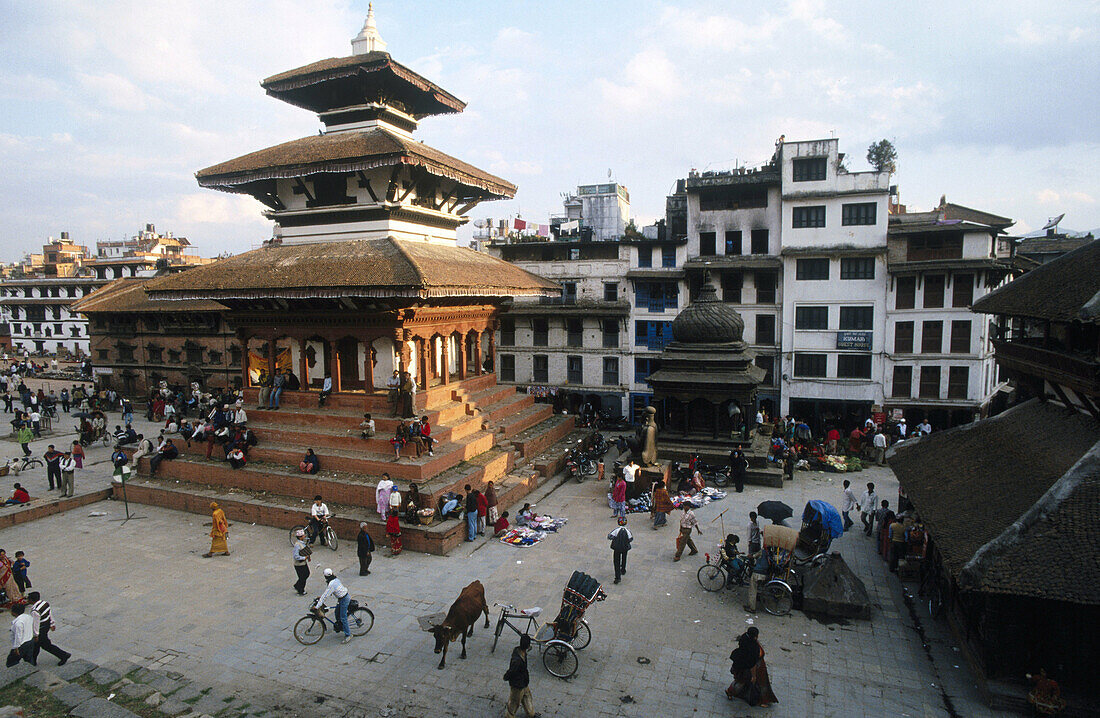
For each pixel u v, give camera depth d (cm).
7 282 8594
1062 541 1218
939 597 1680
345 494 2400
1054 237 5009
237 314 3008
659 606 1761
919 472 1952
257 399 3053
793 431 3534
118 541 2269
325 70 2939
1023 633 1312
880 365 3884
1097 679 1252
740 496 2728
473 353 3650
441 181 3284
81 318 8231
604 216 6406
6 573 1770
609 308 4312
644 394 4397
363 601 1794
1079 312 1463
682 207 4997
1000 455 1802
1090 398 1598
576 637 1560
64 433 4141
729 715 1296
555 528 2362
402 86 3155
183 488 2650
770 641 1581
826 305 3956
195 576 1970
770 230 4088
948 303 3716
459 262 3078
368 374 2802
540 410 3638
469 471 2550
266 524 2411
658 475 2742
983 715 1287
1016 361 2044
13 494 2566
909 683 1404
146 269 7944
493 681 1423
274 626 1661
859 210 3850
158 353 5131
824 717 1288
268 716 1293
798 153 3906
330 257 2738
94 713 1214
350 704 1339
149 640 1596
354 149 2809
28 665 1434
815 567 1805
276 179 3156
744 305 4144
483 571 1992
